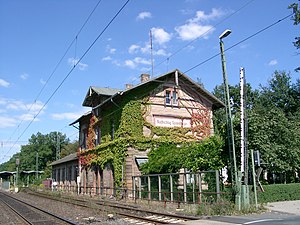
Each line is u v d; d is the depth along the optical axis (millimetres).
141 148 30078
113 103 31984
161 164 25109
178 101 32844
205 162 22094
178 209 19188
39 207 25234
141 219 15953
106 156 33156
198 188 20484
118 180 29891
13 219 19281
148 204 23266
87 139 40281
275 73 55406
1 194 56969
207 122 34062
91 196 34750
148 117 31125
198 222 13789
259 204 18531
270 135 25109
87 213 19562
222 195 18797
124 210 20656
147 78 36031
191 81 33125
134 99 30781
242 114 18141
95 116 37688
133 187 27688
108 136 33688
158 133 31141
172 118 32188
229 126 18375
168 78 32625
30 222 16875
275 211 17094
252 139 24281
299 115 50188
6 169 140500
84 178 40219
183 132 32375
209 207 16781
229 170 24297
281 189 22797
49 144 110750
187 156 23125
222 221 13859
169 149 26484
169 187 22703
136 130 30281
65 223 15812
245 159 17797
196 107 33812
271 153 24094
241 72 18484
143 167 27312
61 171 53469
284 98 53906
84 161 39906
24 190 61562
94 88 35938
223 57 18562
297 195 23672
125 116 30469
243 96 18250
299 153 26031
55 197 35719
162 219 15938
